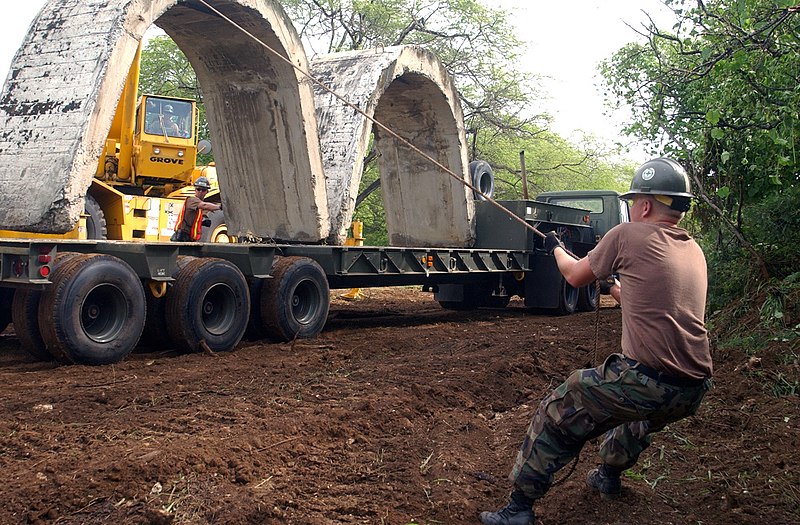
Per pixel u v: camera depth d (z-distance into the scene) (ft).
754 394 22.25
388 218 52.70
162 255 28.58
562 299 48.42
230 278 30.78
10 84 31.78
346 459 16.83
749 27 25.11
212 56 39.75
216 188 57.31
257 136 41.09
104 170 51.34
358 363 28.12
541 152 104.32
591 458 17.74
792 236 32.01
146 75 86.63
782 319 27.32
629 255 12.98
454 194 50.29
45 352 26.71
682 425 19.85
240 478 15.14
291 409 20.17
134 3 31.09
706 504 15.35
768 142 29.40
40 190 29.53
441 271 41.75
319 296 35.04
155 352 30.12
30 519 13.25
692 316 12.69
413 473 16.19
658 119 33.94
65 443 16.93
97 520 13.30
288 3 87.92
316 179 40.55
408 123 50.47
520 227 48.39
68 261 26.11
